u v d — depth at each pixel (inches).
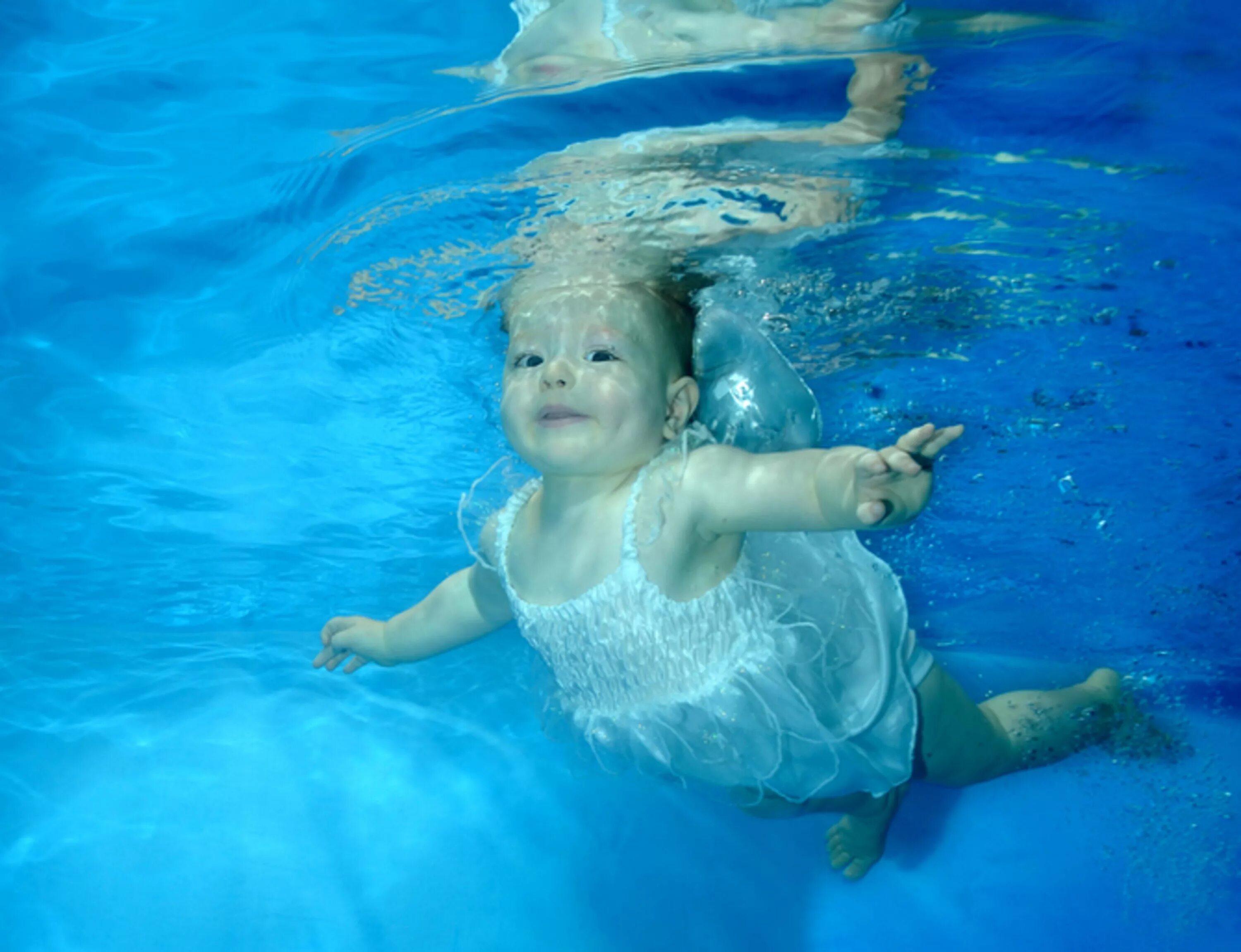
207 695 53.6
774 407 41.8
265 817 46.6
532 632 40.6
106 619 59.6
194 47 40.8
